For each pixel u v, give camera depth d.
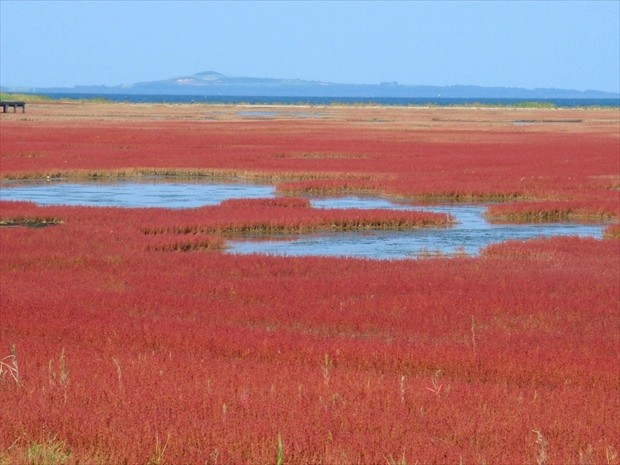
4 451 15.33
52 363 22.48
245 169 91.50
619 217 62.25
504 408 18.98
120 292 34.38
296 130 168.12
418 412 18.53
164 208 61.66
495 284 37.06
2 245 45.69
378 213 59.00
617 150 120.19
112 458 15.23
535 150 120.25
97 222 55.12
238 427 16.73
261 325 29.56
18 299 32.47
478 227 58.50
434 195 73.62
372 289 35.81
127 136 141.88
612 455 15.93
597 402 19.98
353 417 17.70
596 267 42.00
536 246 47.56
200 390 19.61
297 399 19.02
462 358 24.19
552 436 17.20
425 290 35.88
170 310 31.36
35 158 100.81
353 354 24.45
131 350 24.61
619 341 27.34
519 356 24.72
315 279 38.09
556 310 32.06
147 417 17.33
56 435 16.12
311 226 56.47
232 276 39.28
